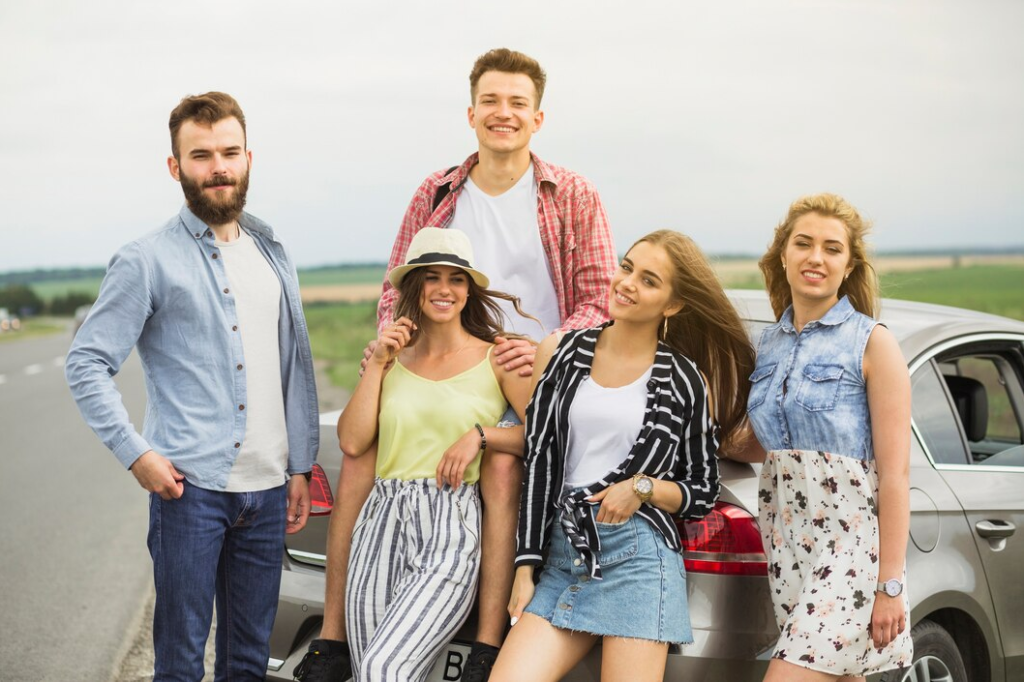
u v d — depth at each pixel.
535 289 4.06
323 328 46.91
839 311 3.03
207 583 3.29
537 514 3.09
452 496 3.22
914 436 3.67
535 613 3.01
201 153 3.24
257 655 3.50
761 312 3.85
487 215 4.07
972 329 4.05
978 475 3.80
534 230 4.03
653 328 3.16
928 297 52.50
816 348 3.02
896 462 2.90
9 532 7.95
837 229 3.00
